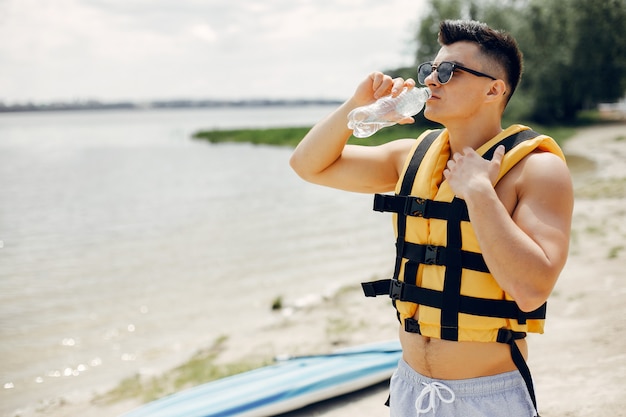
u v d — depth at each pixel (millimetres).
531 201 2002
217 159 39875
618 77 43031
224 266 12031
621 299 6062
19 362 7461
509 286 1911
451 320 2090
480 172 2010
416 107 2396
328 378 4711
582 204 13180
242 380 4875
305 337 6898
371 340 6387
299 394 4570
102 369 7184
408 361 2303
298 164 2672
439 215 2137
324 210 18828
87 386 6668
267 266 11852
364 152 2674
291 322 7695
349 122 2414
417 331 2189
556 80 43344
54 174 32875
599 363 4562
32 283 11336
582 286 6707
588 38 42562
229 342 7352
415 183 2264
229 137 60500
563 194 1993
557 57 43031
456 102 2162
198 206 20500
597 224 10531
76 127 145125
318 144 2580
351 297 8383
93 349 7859
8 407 6242
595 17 42438
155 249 13984
